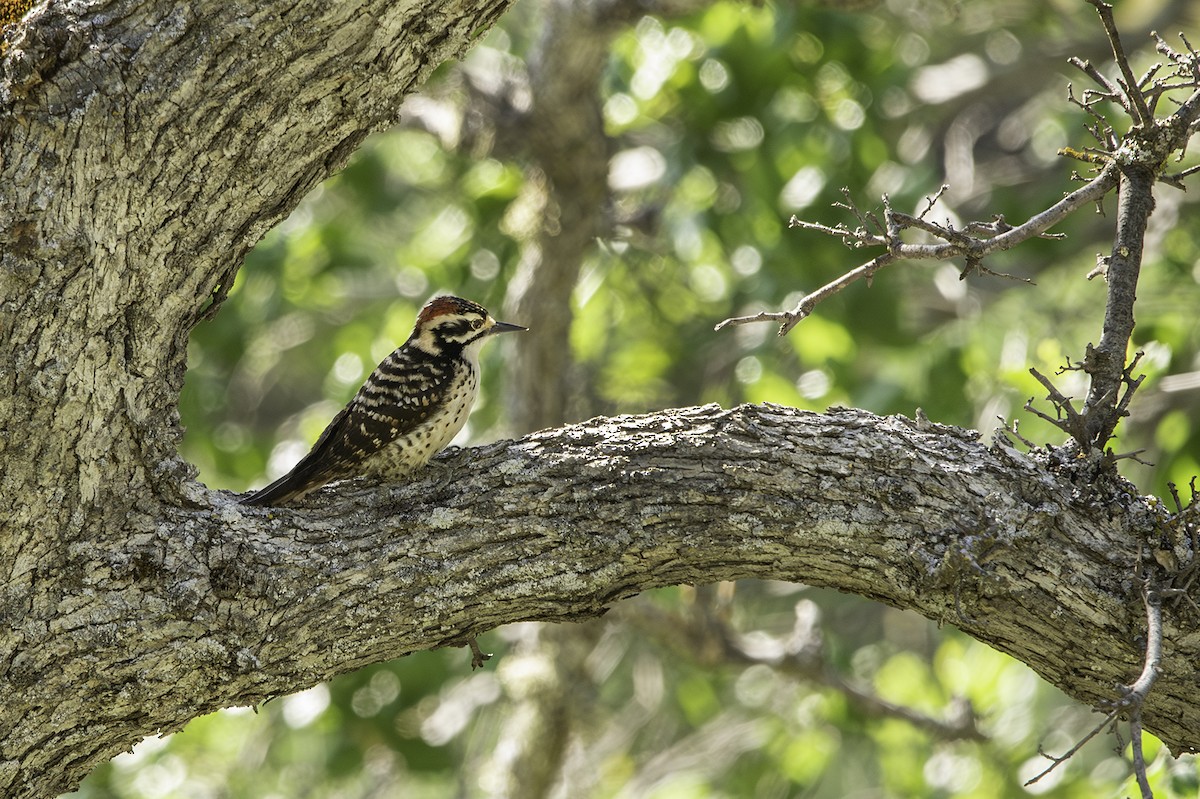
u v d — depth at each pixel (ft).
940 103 59.06
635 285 55.57
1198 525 21.18
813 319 47.19
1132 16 58.39
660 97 48.80
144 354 20.94
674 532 22.24
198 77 19.49
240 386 64.80
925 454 22.30
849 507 22.04
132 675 21.02
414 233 57.31
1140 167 22.52
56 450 20.39
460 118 44.39
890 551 21.90
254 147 20.33
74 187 19.47
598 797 53.01
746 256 50.47
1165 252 48.06
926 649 56.85
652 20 46.91
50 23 19.11
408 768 48.78
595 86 43.39
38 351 19.81
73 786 22.54
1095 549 21.53
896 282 50.19
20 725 20.93
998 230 22.38
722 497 22.21
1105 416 22.36
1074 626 21.56
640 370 56.70
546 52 41.91
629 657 58.85
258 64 19.63
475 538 22.25
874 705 45.34
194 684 21.39
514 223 47.39
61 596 20.88
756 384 46.96
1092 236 53.67
